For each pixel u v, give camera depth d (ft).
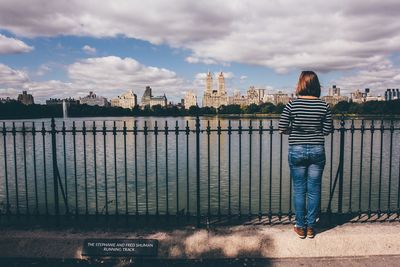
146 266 16.99
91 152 149.28
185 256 17.76
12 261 17.43
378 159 119.96
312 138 17.06
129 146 177.47
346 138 190.08
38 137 216.95
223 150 159.02
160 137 230.27
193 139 218.18
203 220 20.77
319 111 16.92
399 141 180.24
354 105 428.97
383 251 17.84
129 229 19.22
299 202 17.71
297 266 16.88
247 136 233.55
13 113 580.30
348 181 86.02
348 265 16.89
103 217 21.12
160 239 17.99
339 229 18.80
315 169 17.40
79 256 17.76
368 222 19.90
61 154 141.90
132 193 75.20
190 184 85.40
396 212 20.51
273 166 111.75
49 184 83.51
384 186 80.48
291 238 17.92
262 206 64.34
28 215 20.39
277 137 224.53
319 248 17.81
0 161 121.08
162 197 71.77
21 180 88.94
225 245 17.87
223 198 71.10
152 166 113.70
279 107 568.00
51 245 17.94
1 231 18.79
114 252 17.67
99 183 86.17
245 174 98.12
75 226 19.62
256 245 17.87
